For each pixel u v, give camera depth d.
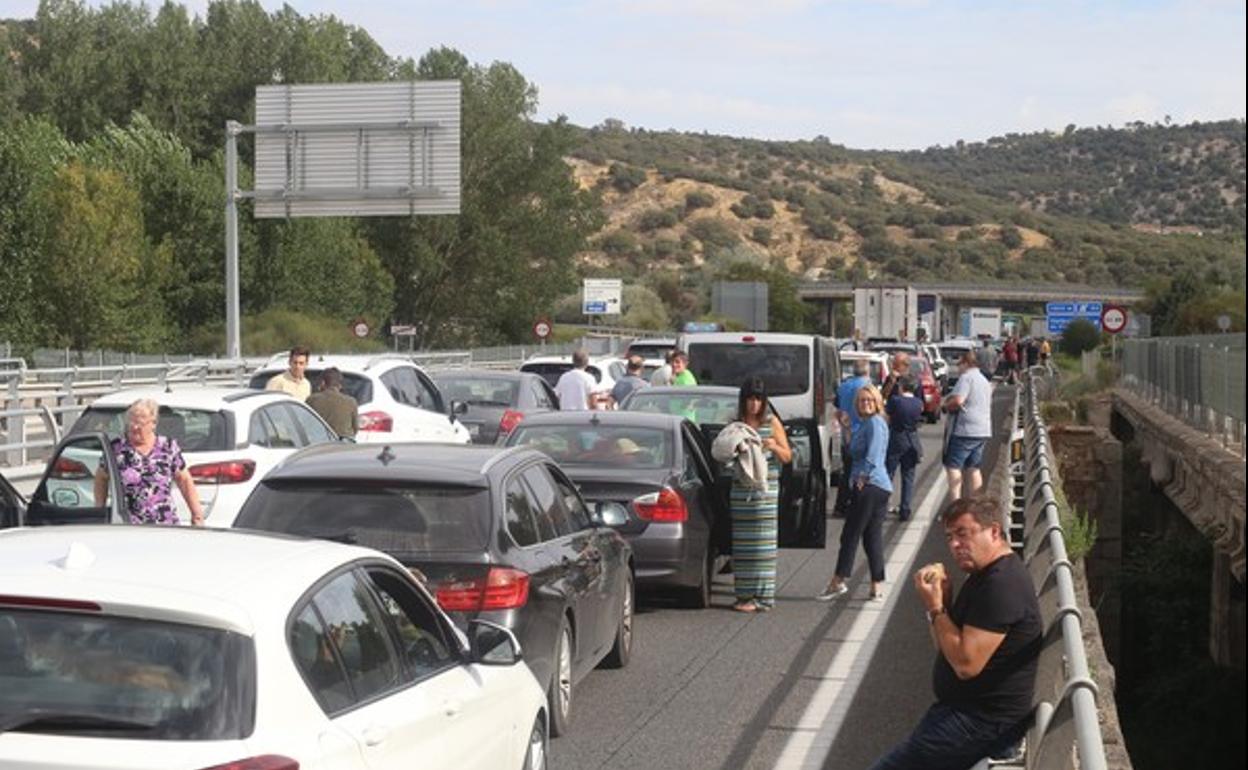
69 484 12.07
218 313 73.69
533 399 24.77
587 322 121.12
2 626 4.92
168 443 11.32
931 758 6.86
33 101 86.94
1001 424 40.69
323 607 5.54
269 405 15.37
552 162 88.38
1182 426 28.27
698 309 136.50
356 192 35.56
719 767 9.33
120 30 92.44
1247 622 14.52
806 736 10.07
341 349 69.06
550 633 9.60
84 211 63.62
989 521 6.87
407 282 88.00
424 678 6.18
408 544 9.12
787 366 23.39
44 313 63.88
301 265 75.44
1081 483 29.34
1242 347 22.67
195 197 74.00
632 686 11.48
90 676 4.80
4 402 28.86
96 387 33.06
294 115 35.69
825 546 18.09
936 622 6.86
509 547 9.32
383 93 35.34
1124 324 44.53
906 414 21.66
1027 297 133.38
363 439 19.61
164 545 5.64
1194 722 24.95
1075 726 5.43
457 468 9.57
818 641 13.24
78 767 4.58
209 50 87.94
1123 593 29.58
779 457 14.71
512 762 7.05
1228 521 20.94
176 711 4.74
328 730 5.11
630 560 12.35
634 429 14.44
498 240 86.56
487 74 88.50
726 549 15.20
